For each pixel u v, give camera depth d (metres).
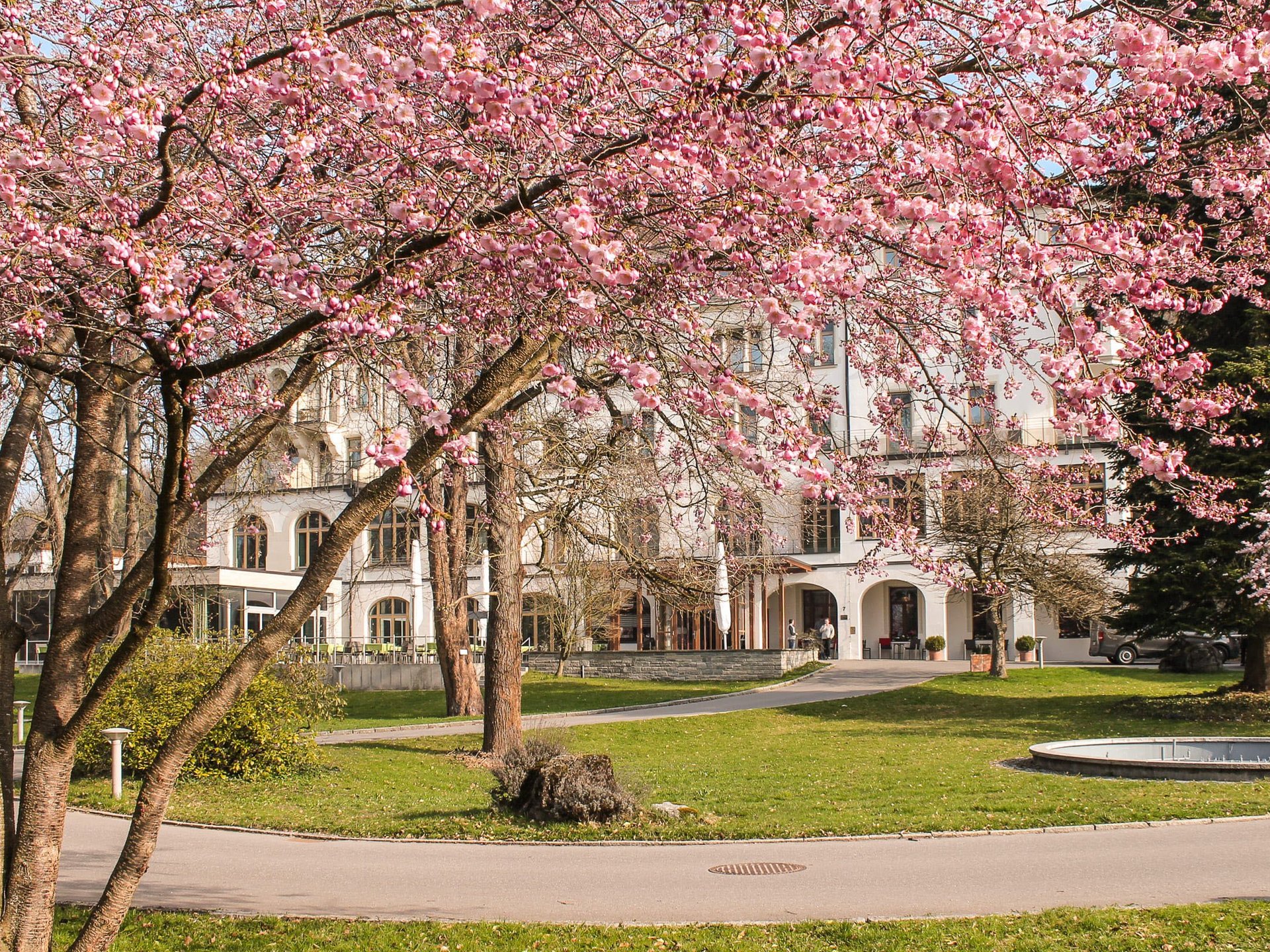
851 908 7.96
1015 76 5.12
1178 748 16.77
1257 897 7.84
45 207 5.36
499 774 12.92
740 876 9.21
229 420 7.86
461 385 8.48
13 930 5.18
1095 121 5.62
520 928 7.44
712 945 6.93
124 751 15.84
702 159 4.48
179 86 6.06
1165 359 5.11
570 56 5.66
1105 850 9.88
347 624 44.03
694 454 6.36
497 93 4.20
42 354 5.71
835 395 8.30
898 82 4.65
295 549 45.28
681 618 41.47
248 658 5.29
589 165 4.84
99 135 5.26
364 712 26.77
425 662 35.12
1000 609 30.59
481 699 23.38
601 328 5.08
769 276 4.98
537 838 11.24
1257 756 16.33
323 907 8.31
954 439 7.97
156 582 5.09
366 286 5.09
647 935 7.25
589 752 19.34
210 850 10.92
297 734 17.02
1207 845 9.92
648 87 4.99
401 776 16.48
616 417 13.16
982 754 17.84
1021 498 7.55
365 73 4.67
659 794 14.20
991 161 4.37
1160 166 6.47
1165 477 4.93
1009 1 4.38
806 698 27.64
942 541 28.55
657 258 5.57
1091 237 4.91
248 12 5.67
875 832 11.08
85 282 5.46
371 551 13.70
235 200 5.84
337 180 5.95
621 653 34.91
